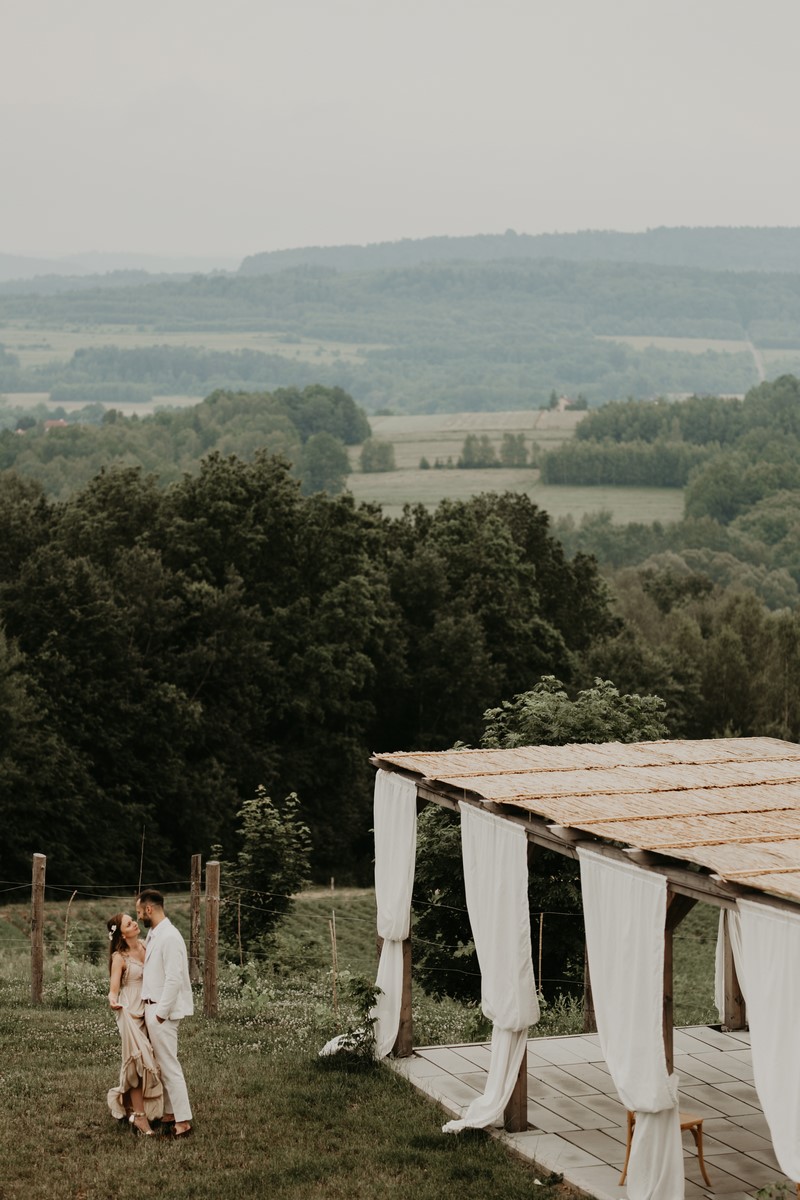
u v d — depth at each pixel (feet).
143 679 158.10
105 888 152.05
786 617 265.75
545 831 38.34
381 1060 47.14
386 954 48.01
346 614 180.45
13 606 155.12
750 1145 40.24
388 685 194.29
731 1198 36.09
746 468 627.46
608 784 42.75
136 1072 39.11
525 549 222.07
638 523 573.74
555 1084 45.34
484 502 230.27
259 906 78.74
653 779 43.70
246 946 77.41
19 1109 40.60
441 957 72.38
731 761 47.78
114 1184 35.45
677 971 104.06
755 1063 29.22
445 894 72.02
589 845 36.37
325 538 184.55
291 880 79.20
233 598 169.58
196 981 64.75
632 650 208.54
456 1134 39.96
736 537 513.04
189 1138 38.91
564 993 69.21
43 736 146.72
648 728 75.41
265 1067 46.32
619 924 34.30
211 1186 35.40
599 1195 35.06
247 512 178.81
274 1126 40.19
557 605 223.71
